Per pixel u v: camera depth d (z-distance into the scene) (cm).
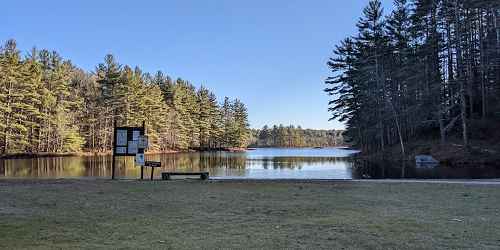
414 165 3691
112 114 8200
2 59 5922
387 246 717
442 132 4078
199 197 1305
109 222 920
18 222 915
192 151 10438
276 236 789
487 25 4516
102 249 697
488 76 4453
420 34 4703
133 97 8519
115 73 8075
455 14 4100
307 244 730
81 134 7800
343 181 1873
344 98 5697
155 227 870
